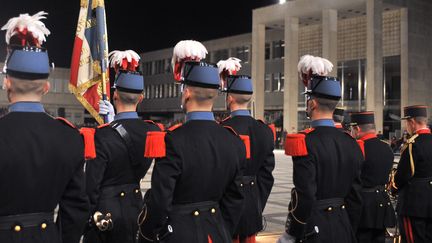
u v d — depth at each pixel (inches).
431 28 1729.8
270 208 452.4
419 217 233.1
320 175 157.6
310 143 156.6
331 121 169.6
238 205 141.1
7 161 106.1
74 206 118.3
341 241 161.8
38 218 112.3
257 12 1945.1
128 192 181.2
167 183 124.2
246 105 212.1
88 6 261.7
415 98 1672.0
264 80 2020.2
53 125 116.2
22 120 111.6
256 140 205.0
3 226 108.6
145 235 129.6
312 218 159.8
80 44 258.2
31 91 113.7
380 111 1555.1
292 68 1814.7
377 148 223.3
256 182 209.2
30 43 118.9
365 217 219.1
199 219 131.0
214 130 136.0
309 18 1823.3
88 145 126.1
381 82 1563.7
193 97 135.9
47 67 114.7
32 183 109.3
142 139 179.8
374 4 1553.9
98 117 252.8
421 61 1695.4
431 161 231.0
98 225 169.5
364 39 1759.4
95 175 167.6
